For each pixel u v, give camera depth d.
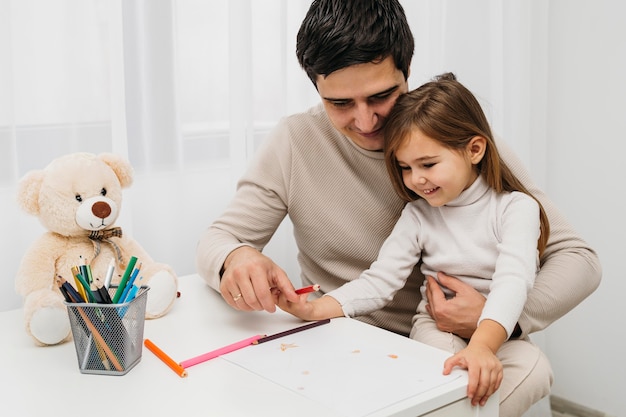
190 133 1.45
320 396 0.75
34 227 1.27
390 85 1.02
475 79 1.84
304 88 1.57
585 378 1.99
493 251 1.09
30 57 1.25
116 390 0.78
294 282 1.63
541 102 1.94
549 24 1.95
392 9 1.01
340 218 1.23
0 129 1.21
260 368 0.83
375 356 0.87
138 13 1.35
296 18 1.54
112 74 1.30
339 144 1.23
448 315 1.07
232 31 1.42
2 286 1.25
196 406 0.74
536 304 1.06
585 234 1.95
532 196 1.13
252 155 1.48
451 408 0.78
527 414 1.67
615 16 1.82
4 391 0.79
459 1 1.79
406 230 1.15
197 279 1.23
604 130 1.88
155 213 1.41
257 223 1.22
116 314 0.81
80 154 1.05
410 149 1.05
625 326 1.89
